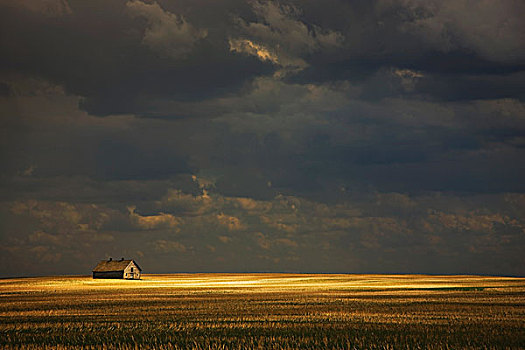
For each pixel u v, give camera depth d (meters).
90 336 38.25
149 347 33.50
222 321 46.41
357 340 34.66
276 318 47.97
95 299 78.12
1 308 62.81
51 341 36.44
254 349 32.47
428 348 31.75
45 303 70.50
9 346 34.62
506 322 43.44
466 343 33.28
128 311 57.56
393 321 44.72
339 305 62.16
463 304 62.06
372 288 104.75
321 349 32.34
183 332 39.66
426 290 94.12
